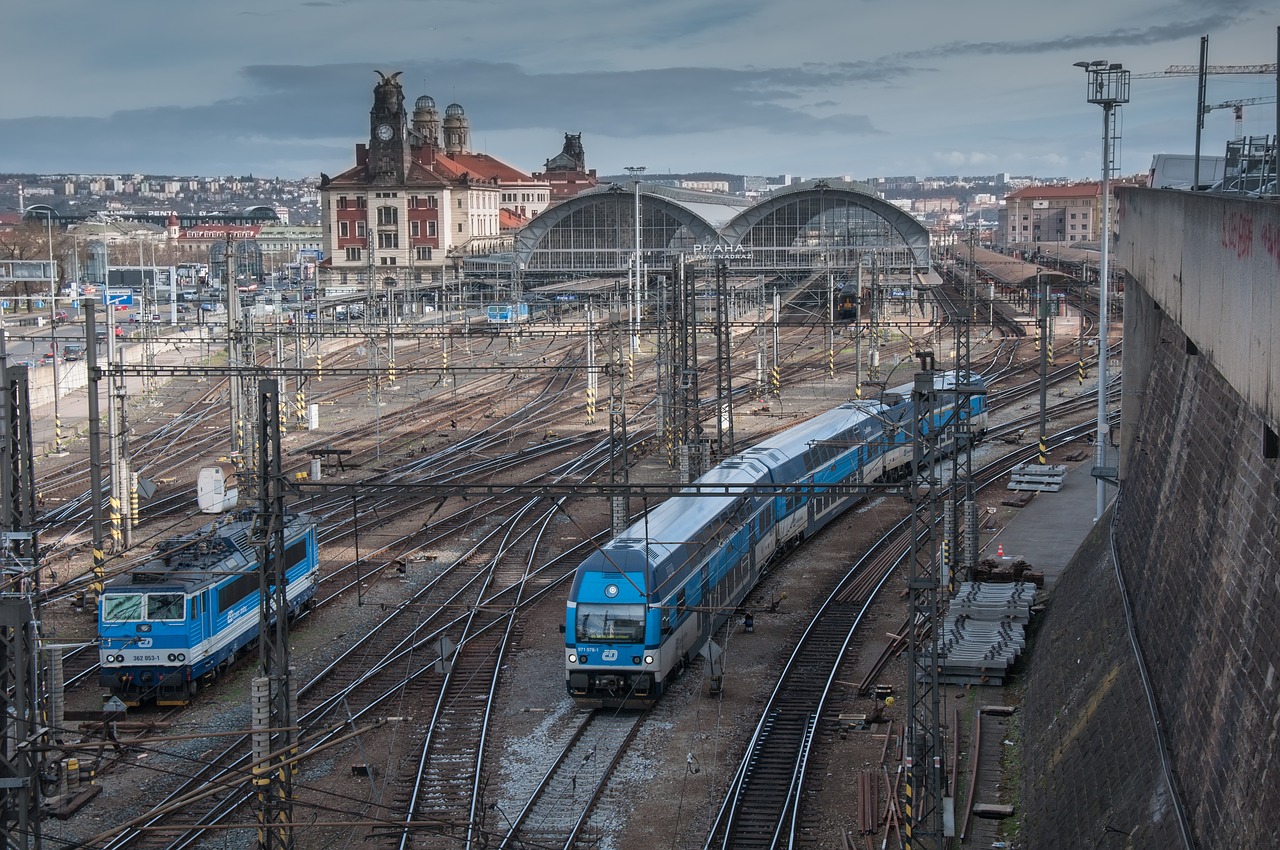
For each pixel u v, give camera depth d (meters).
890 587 46.75
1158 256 37.06
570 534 55.97
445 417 86.62
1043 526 53.69
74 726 33.50
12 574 24.45
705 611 37.22
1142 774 24.95
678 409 68.19
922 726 28.12
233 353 64.88
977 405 74.56
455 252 172.62
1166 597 29.11
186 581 36.62
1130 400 44.22
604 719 35.53
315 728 34.62
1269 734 20.28
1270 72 39.28
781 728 33.97
